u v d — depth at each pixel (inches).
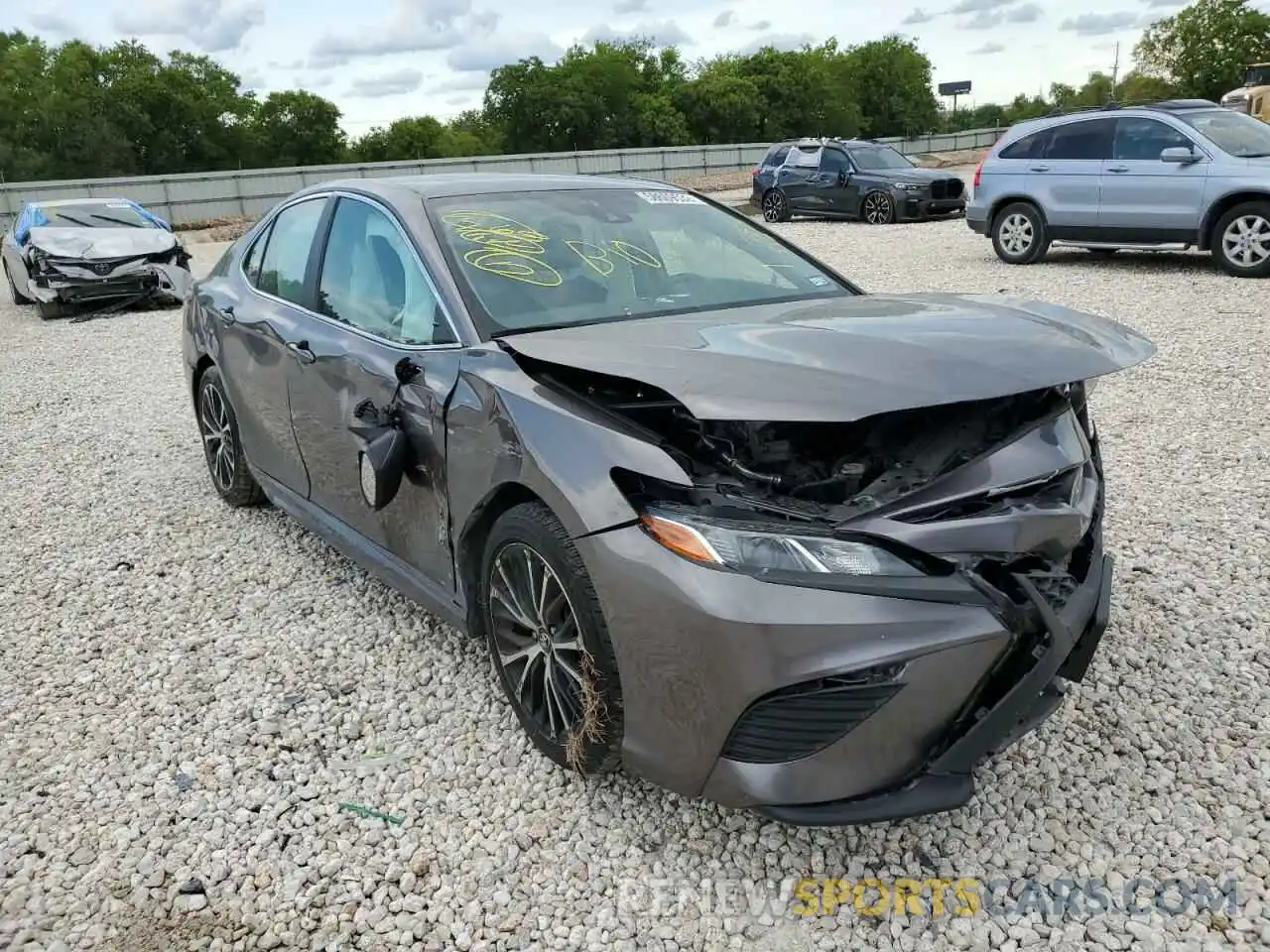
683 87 3442.4
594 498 102.2
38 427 293.4
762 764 95.1
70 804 118.6
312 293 163.6
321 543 192.7
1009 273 463.8
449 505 125.1
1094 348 103.2
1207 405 249.3
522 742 126.6
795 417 87.9
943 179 722.8
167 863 108.4
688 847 107.6
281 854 109.3
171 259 522.6
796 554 92.8
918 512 95.3
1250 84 1050.1
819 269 157.6
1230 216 411.5
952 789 96.3
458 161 1503.4
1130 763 117.3
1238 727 122.7
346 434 147.0
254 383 177.9
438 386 125.6
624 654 100.9
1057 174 461.4
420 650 150.8
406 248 141.6
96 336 452.4
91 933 98.9
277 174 1403.8
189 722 135.0
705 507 97.8
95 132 3009.4
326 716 135.0
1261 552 167.9
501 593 120.8
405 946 96.6
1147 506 189.8
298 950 96.4
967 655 92.5
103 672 148.6
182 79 3240.7
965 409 111.7
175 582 178.4
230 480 207.2
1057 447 106.8
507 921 98.9
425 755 125.8
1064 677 110.2
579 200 156.7
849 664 90.4
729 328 113.7
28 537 203.6
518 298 132.3
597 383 115.1
